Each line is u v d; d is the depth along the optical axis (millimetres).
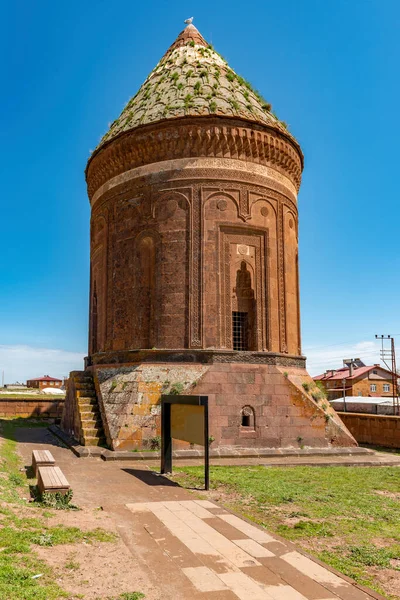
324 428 18703
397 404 45156
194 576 6555
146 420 17062
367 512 10141
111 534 7980
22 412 31016
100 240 23062
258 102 22641
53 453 17172
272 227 20750
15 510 8539
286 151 21562
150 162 20500
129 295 20406
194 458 16516
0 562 6188
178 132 19922
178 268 19328
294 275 21938
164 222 19750
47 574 6180
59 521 8359
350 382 68875
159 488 11750
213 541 7938
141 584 6211
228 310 19281
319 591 6254
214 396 18031
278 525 9141
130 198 20922
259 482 12641
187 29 25500
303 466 15852
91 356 23094
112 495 10922
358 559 7543
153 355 18719
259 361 19047
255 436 18094
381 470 15359
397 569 7258
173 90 21766
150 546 7594
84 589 5918
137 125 20422
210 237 19453
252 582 6441
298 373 20391
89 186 24484
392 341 47688
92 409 19156
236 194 19984
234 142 20062
